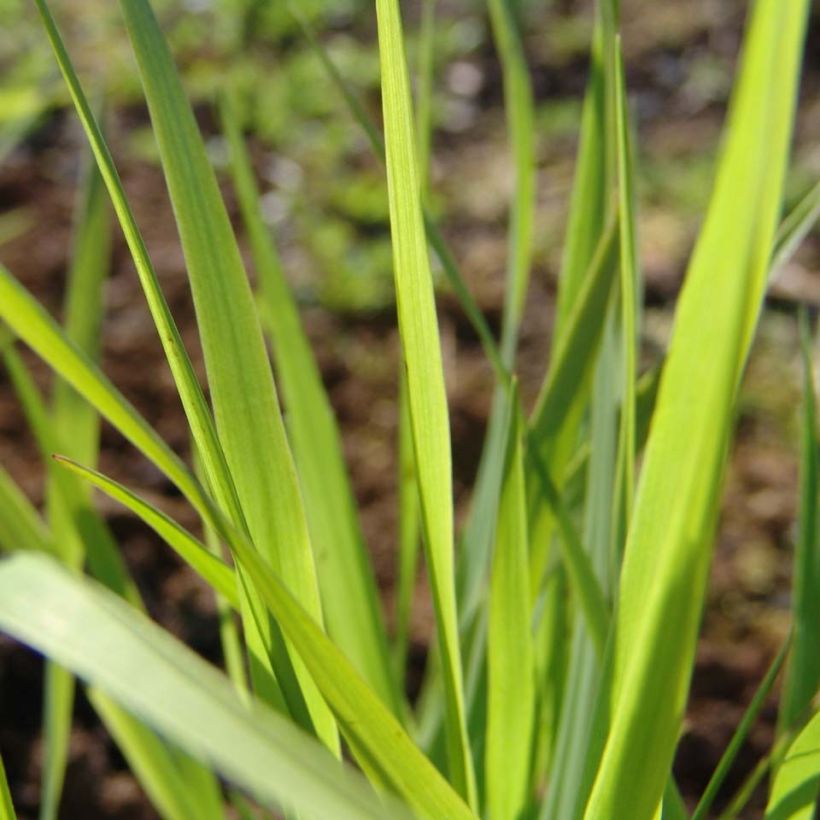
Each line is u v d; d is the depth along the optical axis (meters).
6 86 1.93
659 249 1.62
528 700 0.47
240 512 0.42
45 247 1.61
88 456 0.61
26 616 0.33
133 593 0.58
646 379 0.51
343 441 1.36
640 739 0.39
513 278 0.60
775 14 0.33
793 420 1.39
